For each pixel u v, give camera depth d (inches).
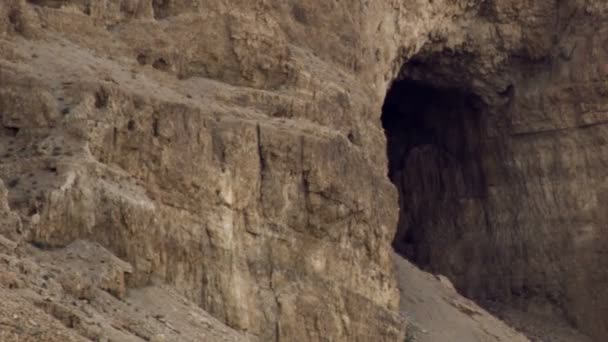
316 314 2431.1
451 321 2962.6
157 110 2310.5
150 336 1990.7
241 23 2605.8
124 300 2091.5
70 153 2170.3
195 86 2502.5
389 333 2556.6
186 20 2554.1
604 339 3344.0
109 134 2231.8
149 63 2475.4
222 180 2361.0
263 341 2354.8
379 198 2625.5
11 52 2278.5
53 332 1664.6
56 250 2081.7
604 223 3412.9
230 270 2329.0
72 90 2242.9
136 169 2258.9
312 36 2807.6
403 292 2987.2
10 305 1688.0
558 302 3388.3
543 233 3427.7
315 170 2482.8
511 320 3339.1
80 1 2448.3
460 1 3329.2
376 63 3031.5
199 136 2357.3
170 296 2206.0
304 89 2642.7
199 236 2303.2
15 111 2206.0
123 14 2495.1
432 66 3395.7
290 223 2443.4
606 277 3378.4
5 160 2154.3
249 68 2596.0
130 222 2177.7
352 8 2915.8
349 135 2699.3
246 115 2487.7
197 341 2113.7
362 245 2559.1
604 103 3435.0
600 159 3432.6
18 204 2087.8
